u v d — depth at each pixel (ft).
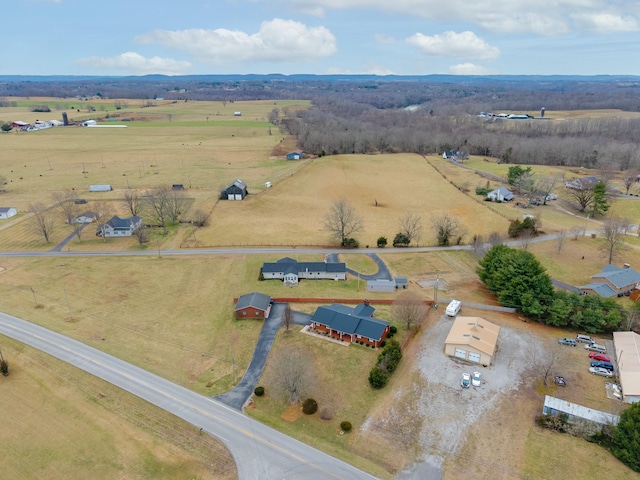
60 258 348.38
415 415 192.75
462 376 213.05
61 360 222.89
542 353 233.76
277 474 162.50
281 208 470.39
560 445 177.27
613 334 245.45
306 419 190.29
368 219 440.86
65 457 169.07
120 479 160.15
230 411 193.16
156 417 188.34
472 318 249.34
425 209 476.13
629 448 166.91
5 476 161.68
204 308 277.64
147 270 328.70
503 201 500.33
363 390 207.31
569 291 289.94
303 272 316.40
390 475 163.94
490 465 168.66
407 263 344.28
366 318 248.73
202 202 481.05
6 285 301.43
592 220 439.63
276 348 238.07
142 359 226.58
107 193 511.40
